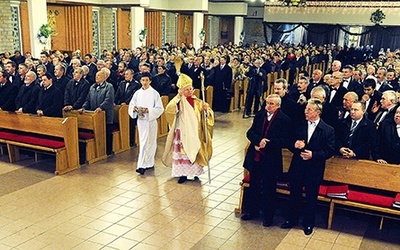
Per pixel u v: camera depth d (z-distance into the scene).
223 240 4.48
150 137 6.37
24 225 4.69
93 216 4.96
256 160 4.69
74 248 4.25
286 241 4.48
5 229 4.59
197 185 6.03
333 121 4.99
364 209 4.73
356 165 4.69
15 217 4.88
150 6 18.47
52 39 16.03
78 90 7.20
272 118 4.59
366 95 6.09
